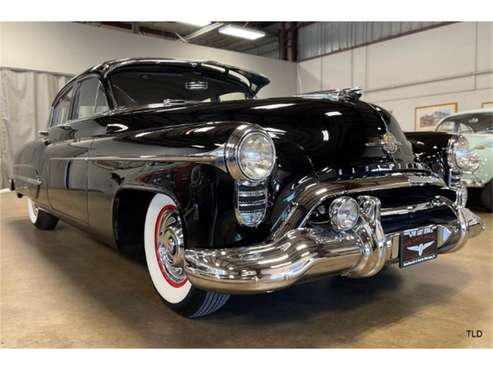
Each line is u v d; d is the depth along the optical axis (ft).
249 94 10.71
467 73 31.27
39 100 28.73
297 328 6.07
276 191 5.47
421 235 6.29
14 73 27.73
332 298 7.29
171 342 5.61
